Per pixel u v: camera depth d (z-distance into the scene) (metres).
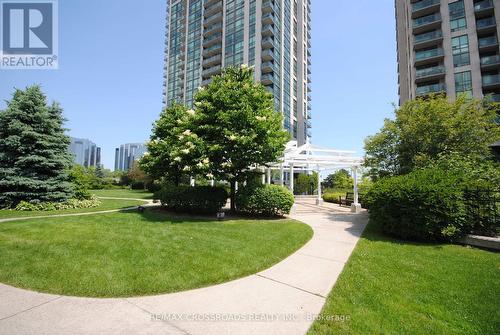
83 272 4.41
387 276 4.57
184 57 61.94
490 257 5.82
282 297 3.74
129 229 7.82
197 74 57.97
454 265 5.21
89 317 3.12
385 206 7.88
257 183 11.89
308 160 17.59
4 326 2.90
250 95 10.80
